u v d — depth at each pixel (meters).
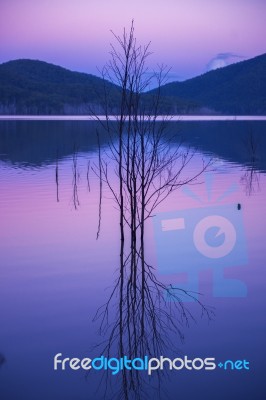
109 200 13.05
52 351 5.09
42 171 19.25
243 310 6.04
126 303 6.32
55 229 9.91
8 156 25.17
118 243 8.99
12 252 8.35
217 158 24.08
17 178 17.23
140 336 5.43
